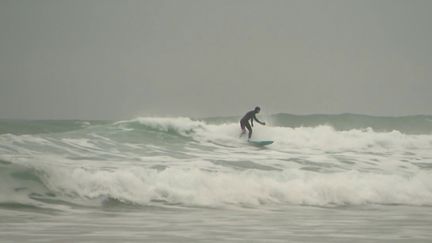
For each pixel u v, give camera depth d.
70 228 36.72
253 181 57.03
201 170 62.84
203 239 33.78
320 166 74.69
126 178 51.44
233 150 90.88
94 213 43.94
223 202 51.97
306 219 44.38
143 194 50.59
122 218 42.06
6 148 70.38
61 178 49.50
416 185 63.34
